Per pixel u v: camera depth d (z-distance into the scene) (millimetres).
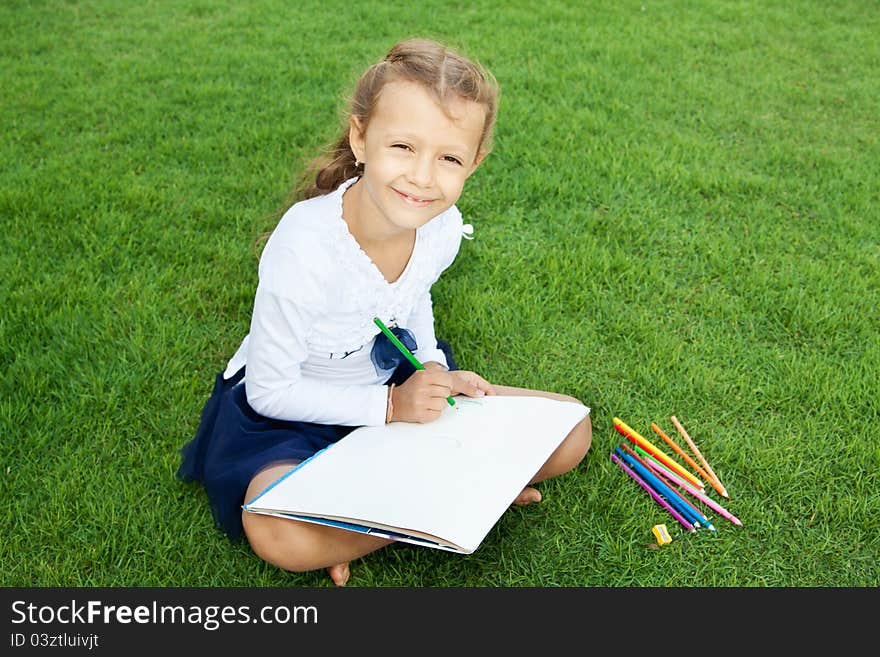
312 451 1948
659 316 2822
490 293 2850
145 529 2051
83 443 2254
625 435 2336
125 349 2574
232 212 3219
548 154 3658
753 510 2162
